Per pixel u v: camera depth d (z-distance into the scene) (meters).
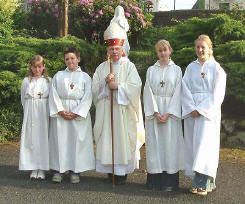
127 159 5.38
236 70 7.50
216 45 8.46
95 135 5.53
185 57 8.23
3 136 7.94
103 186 5.35
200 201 4.81
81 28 10.77
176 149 5.18
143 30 10.83
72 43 8.78
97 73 5.61
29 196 4.92
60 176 5.48
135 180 5.66
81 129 5.48
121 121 5.38
